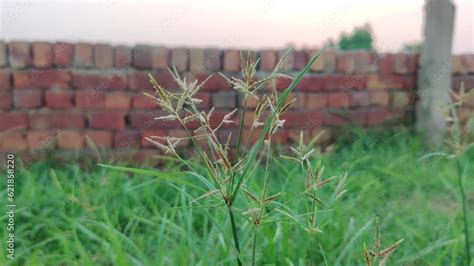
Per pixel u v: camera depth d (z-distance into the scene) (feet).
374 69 14.16
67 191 9.65
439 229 7.70
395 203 8.92
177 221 8.41
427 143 13.96
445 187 10.38
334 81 13.76
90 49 12.53
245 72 3.92
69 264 6.66
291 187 8.95
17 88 12.30
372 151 12.60
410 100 14.58
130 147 12.82
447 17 14.03
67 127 12.59
